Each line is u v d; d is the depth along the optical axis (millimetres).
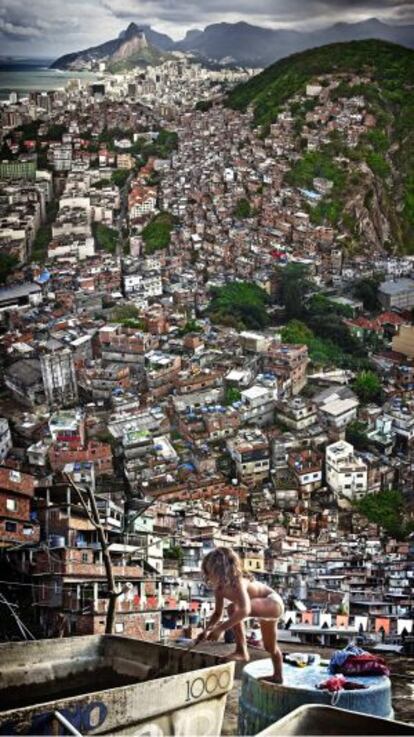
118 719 5160
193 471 58594
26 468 55875
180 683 5465
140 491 54562
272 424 69438
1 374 74562
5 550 23969
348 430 68938
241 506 55062
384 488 60344
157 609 25672
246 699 6531
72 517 25125
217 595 6094
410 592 38594
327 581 39156
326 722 4883
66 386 72062
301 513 54781
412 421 69875
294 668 6973
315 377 80312
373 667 6715
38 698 6262
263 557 39062
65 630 23719
